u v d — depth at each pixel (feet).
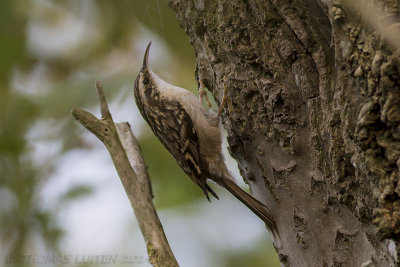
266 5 14.96
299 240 15.44
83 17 28.86
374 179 11.65
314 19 13.74
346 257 14.25
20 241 27.17
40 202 27.73
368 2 11.34
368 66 11.51
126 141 16.21
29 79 28.48
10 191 27.84
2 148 27.76
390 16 10.99
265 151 16.24
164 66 28.14
